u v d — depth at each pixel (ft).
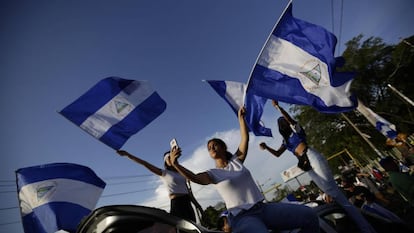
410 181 10.57
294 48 11.43
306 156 12.04
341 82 11.51
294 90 11.34
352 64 86.02
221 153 9.05
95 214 6.42
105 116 13.10
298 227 8.04
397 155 66.13
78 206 13.52
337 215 10.95
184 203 13.15
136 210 6.21
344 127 93.56
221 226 10.66
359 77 85.40
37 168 14.07
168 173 13.43
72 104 12.61
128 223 6.29
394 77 83.20
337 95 11.42
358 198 16.05
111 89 13.71
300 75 11.38
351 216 10.55
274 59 11.47
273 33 11.48
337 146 97.66
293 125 12.77
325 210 11.04
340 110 11.42
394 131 29.37
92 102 13.09
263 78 11.31
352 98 11.64
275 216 7.84
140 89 14.28
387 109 85.05
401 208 22.63
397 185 10.93
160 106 14.40
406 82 82.23
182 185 13.52
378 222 12.43
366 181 26.40
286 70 11.41
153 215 6.22
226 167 8.53
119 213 6.26
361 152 94.12
